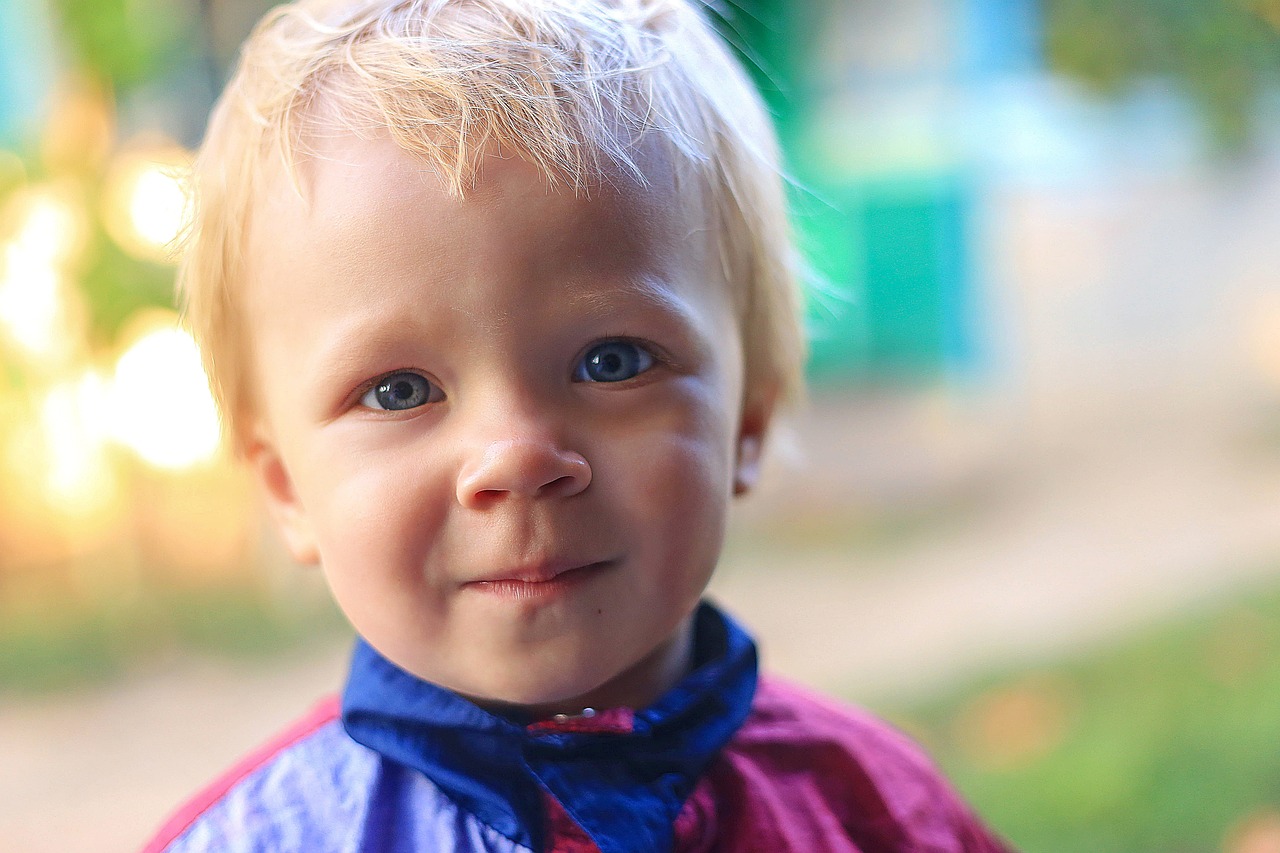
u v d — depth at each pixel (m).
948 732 3.12
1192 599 4.10
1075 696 3.23
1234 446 6.34
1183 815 2.49
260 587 4.71
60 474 4.59
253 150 0.91
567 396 0.83
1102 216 7.43
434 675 0.85
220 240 0.95
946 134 7.42
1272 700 2.94
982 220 7.54
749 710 0.98
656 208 0.85
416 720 0.89
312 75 0.89
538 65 0.86
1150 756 2.72
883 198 7.61
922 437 7.04
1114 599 4.34
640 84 0.89
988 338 7.64
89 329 4.33
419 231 0.80
